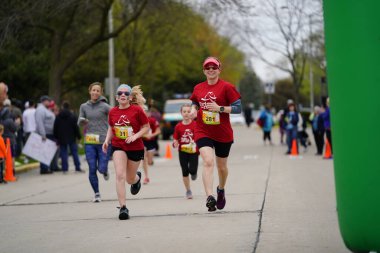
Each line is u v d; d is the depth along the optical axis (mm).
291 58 66625
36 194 23125
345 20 9180
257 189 21781
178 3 47719
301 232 13500
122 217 16000
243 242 12547
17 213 18328
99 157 20078
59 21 46375
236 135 76875
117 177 16078
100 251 12258
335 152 9547
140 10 45969
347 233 9516
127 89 15852
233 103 14969
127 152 16203
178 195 20812
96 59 64750
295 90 67125
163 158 41438
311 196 19594
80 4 43375
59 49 46188
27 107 37750
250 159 38062
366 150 9148
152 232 14039
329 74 9531
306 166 31922
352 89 9188
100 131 19938
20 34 45312
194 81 107438
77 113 67312
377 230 9219
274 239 12781
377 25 9008
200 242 12695
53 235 14281
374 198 9164
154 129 27391
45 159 31188
